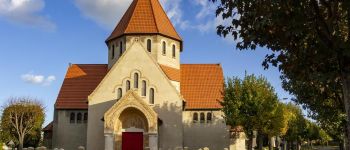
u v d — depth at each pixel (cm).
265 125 4894
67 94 5375
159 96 4772
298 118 8669
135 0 5575
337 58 1408
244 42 1570
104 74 5603
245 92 4875
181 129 4675
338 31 1455
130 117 4581
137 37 5166
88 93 5372
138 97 4425
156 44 5153
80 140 5175
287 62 1631
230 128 5275
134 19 5281
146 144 4506
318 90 2922
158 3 5584
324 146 11912
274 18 1381
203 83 5481
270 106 4841
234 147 5322
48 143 5669
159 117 4706
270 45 1574
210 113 5231
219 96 5297
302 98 3297
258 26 1417
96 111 4803
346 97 1380
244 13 1545
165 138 4653
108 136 4372
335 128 4006
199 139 5156
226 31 1600
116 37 5281
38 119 6581
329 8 1430
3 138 6525
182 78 5547
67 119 5244
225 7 1576
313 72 1503
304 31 1418
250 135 4962
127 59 4881
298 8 1369
